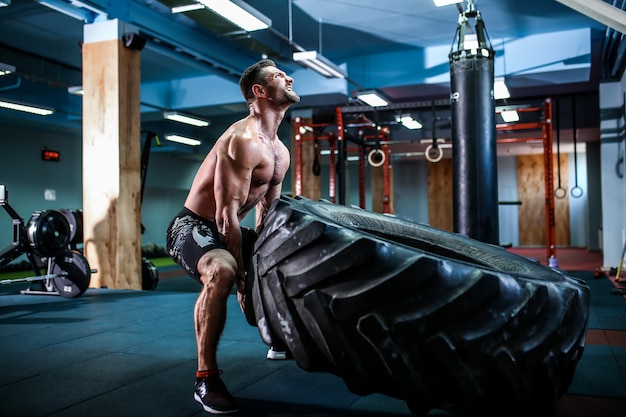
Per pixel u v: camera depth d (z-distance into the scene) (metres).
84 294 5.14
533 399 1.56
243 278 1.95
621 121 7.41
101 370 2.41
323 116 10.88
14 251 4.90
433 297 1.48
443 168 15.75
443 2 5.01
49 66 9.37
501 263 2.14
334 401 1.96
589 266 8.52
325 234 1.58
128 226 5.79
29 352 2.77
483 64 4.40
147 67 9.31
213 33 7.85
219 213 1.92
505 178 15.38
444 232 2.59
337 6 7.09
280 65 9.31
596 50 8.70
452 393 1.50
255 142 1.94
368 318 1.50
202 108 10.16
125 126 5.80
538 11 7.36
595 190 12.98
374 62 9.33
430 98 10.74
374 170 13.63
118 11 6.14
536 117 10.93
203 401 1.83
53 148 11.32
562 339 1.59
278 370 2.40
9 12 6.95
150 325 3.53
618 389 2.09
